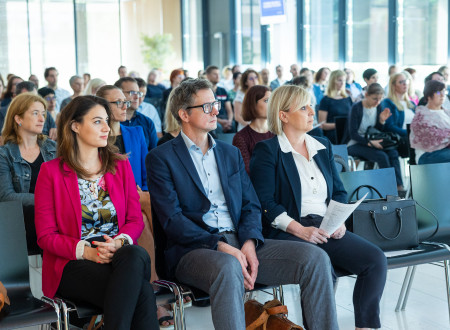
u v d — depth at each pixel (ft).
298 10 44.83
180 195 9.44
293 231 9.87
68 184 8.97
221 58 56.90
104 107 9.35
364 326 9.50
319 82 32.42
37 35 51.31
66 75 52.70
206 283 8.62
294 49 45.96
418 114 18.53
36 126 11.38
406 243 10.59
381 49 37.42
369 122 21.17
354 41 39.93
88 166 9.21
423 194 11.76
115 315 7.76
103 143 9.05
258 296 13.05
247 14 52.70
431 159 18.37
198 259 8.79
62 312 8.17
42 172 9.00
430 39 33.58
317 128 21.59
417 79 34.81
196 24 61.46
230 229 9.70
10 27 50.57
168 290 8.92
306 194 10.34
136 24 59.72
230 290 8.45
